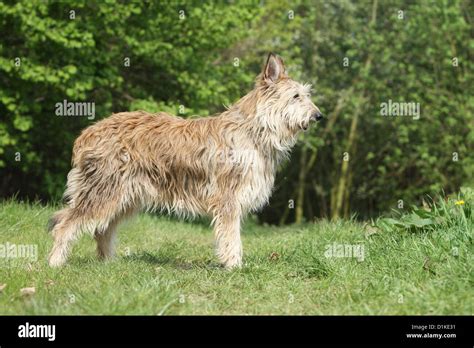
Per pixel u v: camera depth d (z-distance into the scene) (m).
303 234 9.26
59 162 14.29
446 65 17.03
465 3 17.75
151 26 13.63
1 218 9.21
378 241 7.27
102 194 6.79
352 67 17.48
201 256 8.25
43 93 13.30
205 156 6.88
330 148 19.78
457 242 6.46
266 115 6.94
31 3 11.94
